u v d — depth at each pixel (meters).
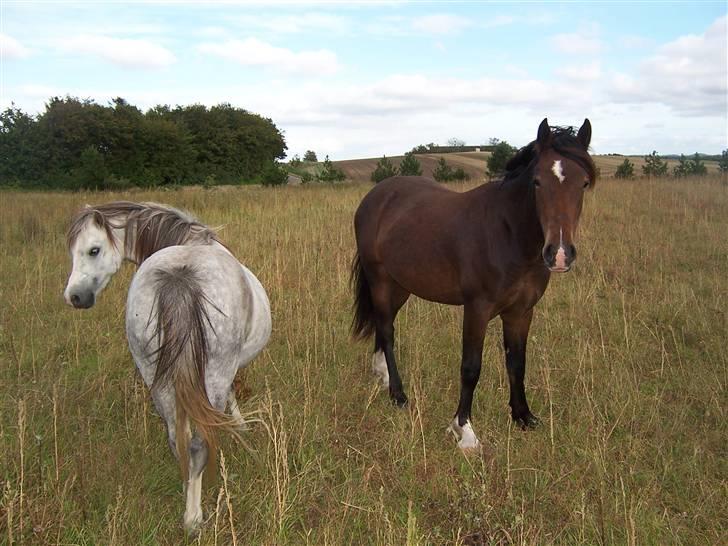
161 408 2.69
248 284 3.04
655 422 3.96
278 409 4.05
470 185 16.83
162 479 3.38
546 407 4.36
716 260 8.12
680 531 2.96
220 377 2.74
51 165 37.28
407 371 5.10
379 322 4.99
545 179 3.33
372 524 3.02
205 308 2.62
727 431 3.86
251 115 51.94
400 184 5.07
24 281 7.35
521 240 3.66
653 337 5.52
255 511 3.05
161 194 16.62
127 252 3.71
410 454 3.61
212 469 2.74
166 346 2.50
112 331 5.77
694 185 14.93
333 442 3.82
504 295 3.85
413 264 4.41
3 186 32.31
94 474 3.23
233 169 48.88
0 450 3.36
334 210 12.70
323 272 7.39
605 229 10.05
